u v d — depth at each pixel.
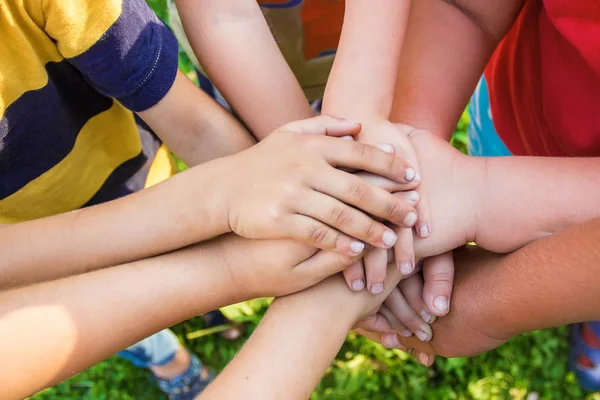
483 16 0.64
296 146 0.55
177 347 0.93
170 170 0.82
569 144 0.65
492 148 0.78
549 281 0.52
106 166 0.72
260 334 0.55
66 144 0.67
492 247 0.58
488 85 0.74
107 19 0.57
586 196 0.55
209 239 0.58
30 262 0.56
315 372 0.54
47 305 0.52
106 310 0.53
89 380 1.01
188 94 0.65
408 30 0.65
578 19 0.58
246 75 0.65
